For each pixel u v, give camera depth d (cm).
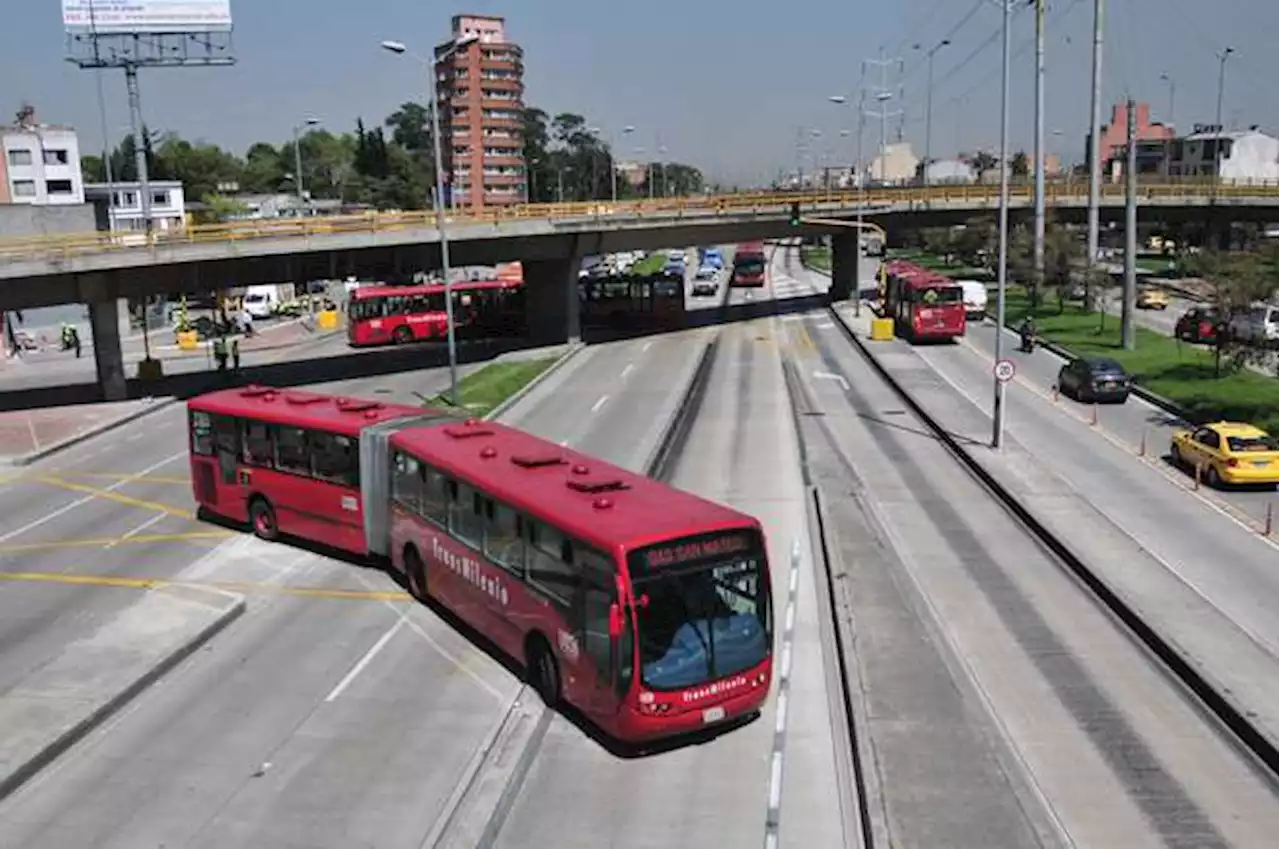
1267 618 2128
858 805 1482
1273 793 1477
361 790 1552
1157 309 7531
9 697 1847
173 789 1570
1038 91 6925
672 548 1588
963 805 1426
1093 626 2084
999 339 3559
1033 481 3150
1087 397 4438
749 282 10431
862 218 8256
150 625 2167
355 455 2462
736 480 3278
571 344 6600
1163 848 1348
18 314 8131
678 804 1502
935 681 1803
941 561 2483
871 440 3853
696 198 7925
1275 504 2964
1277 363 4672
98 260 4691
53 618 2261
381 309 6931
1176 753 1588
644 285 7581
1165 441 3741
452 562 2102
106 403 4912
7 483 3522
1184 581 2317
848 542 2581
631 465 3459
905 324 6550
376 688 1892
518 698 1839
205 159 16200
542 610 1775
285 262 5441
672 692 1570
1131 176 5438
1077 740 1627
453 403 4472
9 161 11044
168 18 7100
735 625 1631
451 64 15750
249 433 2748
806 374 5397
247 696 1875
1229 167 14812
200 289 5178
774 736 1683
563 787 1554
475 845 1402
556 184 19762
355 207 13212
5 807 1533
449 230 5744
